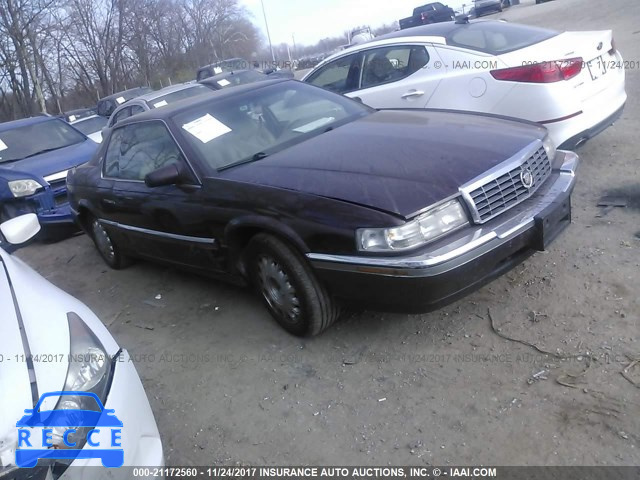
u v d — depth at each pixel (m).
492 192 3.39
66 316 2.65
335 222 3.24
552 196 3.59
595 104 5.37
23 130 9.06
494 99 5.49
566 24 19.12
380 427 2.97
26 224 3.82
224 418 3.30
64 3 34.91
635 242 4.13
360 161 3.65
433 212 3.18
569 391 2.93
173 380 3.76
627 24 14.90
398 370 3.36
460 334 3.57
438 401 3.06
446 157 3.56
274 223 3.51
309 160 3.81
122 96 20.61
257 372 3.64
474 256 3.16
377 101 6.55
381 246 3.12
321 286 3.54
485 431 2.81
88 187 5.54
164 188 4.35
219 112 4.57
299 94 5.02
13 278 2.94
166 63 46.91
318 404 3.23
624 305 3.47
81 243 7.34
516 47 5.65
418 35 6.35
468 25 6.34
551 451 2.62
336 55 7.17
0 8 30.45
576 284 3.79
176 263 4.72
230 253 3.99
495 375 3.15
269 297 3.91
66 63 40.19
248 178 3.80
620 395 2.83
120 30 40.97
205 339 4.17
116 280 5.75
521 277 4.02
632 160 5.70
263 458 2.94
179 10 48.41
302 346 3.79
